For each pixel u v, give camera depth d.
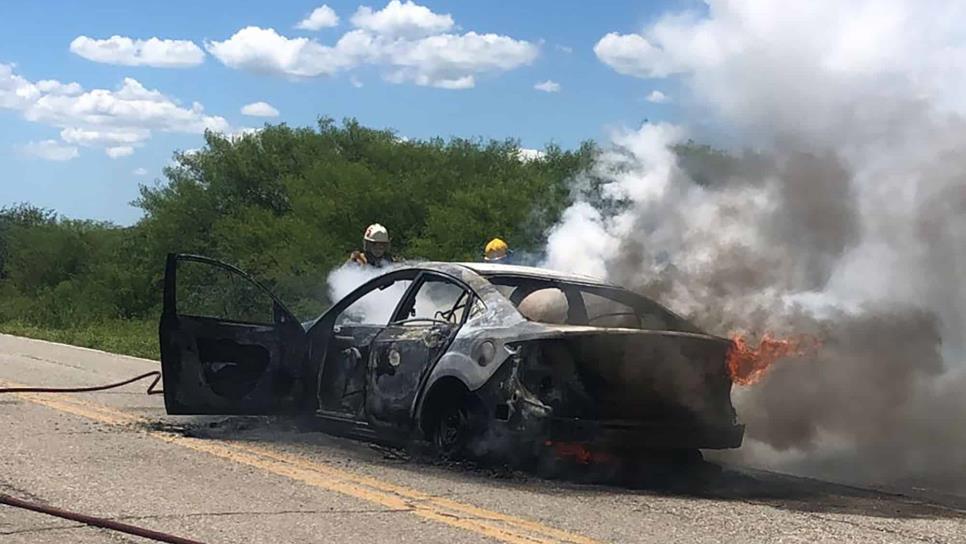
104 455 8.23
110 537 5.83
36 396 11.69
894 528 6.74
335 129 33.09
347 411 9.13
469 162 30.44
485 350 7.93
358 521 6.35
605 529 6.36
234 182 32.81
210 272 29.75
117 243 40.69
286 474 7.73
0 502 6.51
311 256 26.52
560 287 8.95
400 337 8.70
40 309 35.59
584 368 7.61
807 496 7.83
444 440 8.33
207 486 7.23
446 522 6.40
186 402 9.11
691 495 7.64
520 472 8.04
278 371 9.47
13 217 52.56
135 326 29.75
